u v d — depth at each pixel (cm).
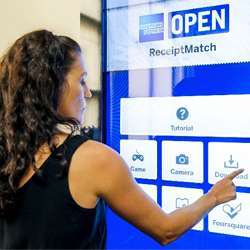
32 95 80
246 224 109
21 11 139
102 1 130
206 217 116
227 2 110
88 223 80
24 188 80
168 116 122
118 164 82
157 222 84
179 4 118
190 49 117
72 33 130
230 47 110
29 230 80
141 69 126
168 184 123
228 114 111
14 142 80
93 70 129
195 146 117
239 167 110
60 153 78
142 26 125
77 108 88
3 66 87
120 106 130
